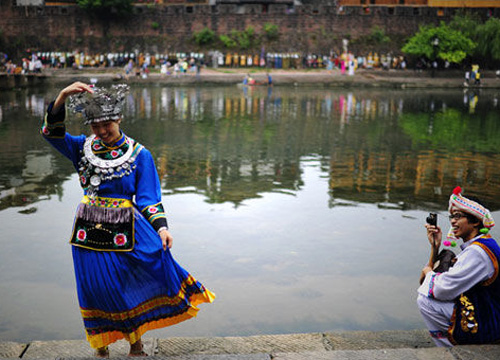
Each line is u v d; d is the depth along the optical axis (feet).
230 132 50.78
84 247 8.76
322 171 33.42
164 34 164.14
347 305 15.12
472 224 9.55
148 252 8.85
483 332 9.26
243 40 160.35
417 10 161.89
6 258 18.38
